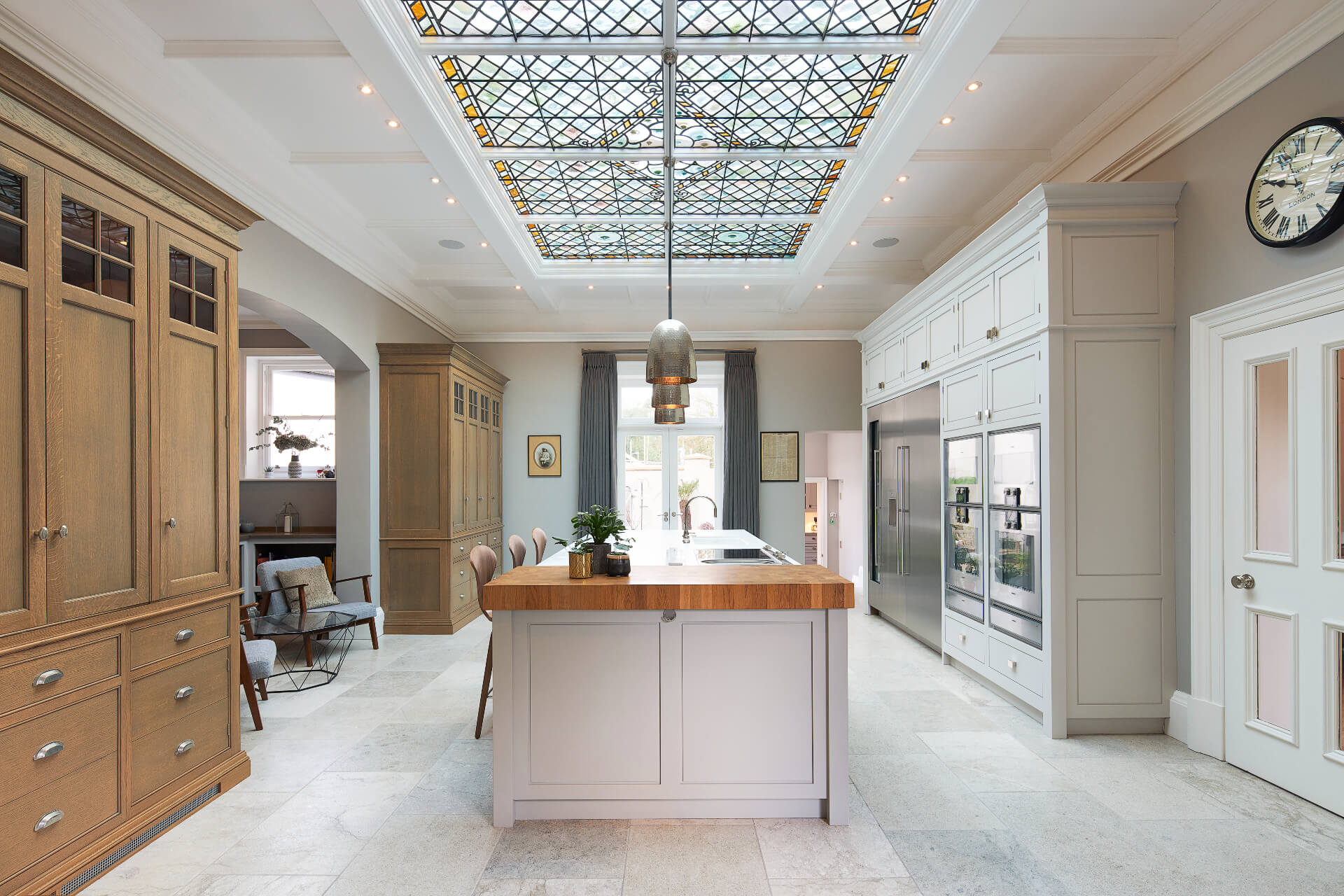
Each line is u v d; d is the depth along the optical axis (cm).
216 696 286
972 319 430
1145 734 346
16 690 198
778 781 261
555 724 259
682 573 282
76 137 221
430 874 223
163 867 228
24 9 255
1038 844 240
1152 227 341
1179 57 323
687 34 314
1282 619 283
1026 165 439
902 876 221
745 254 642
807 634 262
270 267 427
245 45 316
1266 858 230
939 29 300
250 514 677
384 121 384
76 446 221
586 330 792
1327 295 258
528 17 301
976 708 392
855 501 850
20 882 197
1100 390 342
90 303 226
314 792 286
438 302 738
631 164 445
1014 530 381
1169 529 341
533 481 788
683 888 214
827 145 424
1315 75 262
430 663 498
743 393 785
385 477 597
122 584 238
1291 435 277
